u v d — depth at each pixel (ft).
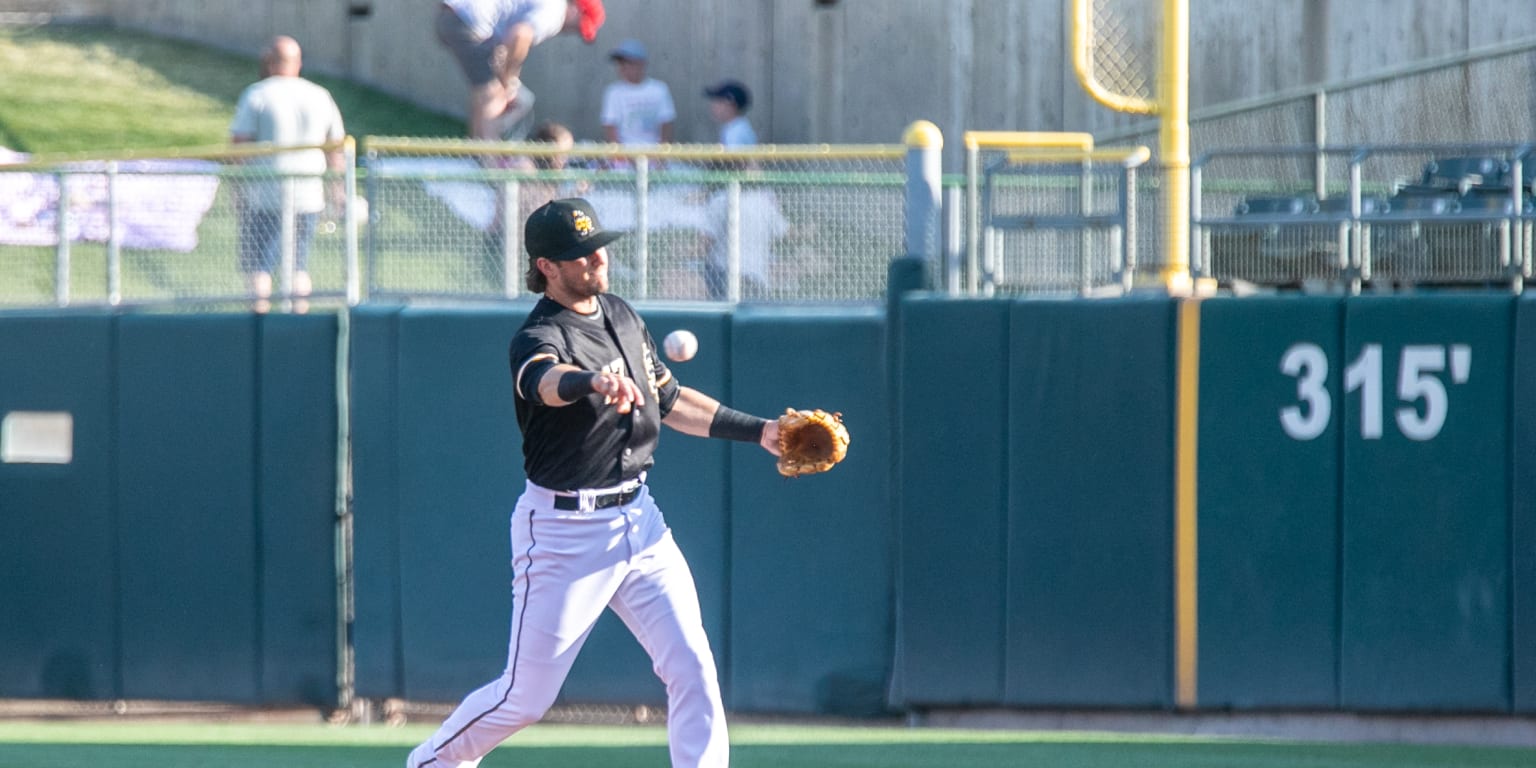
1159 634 86.53
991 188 93.25
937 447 89.51
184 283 102.06
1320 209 98.07
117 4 213.25
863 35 183.21
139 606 98.17
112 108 189.06
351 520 96.53
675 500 93.76
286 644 96.63
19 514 99.60
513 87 151.02
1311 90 120.67
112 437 98.78
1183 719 86.94
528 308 95.50
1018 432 88.48
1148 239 94.58
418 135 191.21
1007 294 93.86
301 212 100.37
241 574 97.04
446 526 94.94
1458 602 83.15
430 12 202.08
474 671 94.48
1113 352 87.25
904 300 90.22
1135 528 86.89
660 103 148.36
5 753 82.84
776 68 186.29
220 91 195.93
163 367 98.12
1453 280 89.35
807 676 92.58
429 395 95.04
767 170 119.03
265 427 96.84
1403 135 123.65
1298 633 85.05
